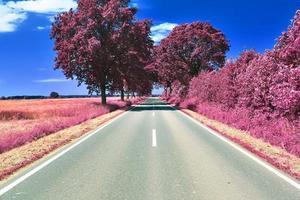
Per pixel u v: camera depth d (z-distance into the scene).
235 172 9.05
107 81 50.06
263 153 11.49
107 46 46.84
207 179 8.34
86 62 46.44
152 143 14.14
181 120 25.89
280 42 16.16
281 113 16.25
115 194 7.17
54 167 9.74
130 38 47.75
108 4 47.56
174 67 61.75
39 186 7.81
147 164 10.05
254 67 20.72
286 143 12.72
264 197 6.93
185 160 10.62
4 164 10.11
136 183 8.00
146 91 76.94
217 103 30.66
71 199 6.87
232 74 25.91
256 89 19.03
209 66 59.66
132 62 48.44
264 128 16.00
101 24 46.38
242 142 13.87
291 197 6.92
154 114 33.25
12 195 7.16
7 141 13.77
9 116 30.67
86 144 14.05
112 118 28.50
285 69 14.35
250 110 20.33
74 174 8.91
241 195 7.06
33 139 16.19
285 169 9.27
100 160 10.68
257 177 8.53
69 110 34.16
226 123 22.08
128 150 12.47
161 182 8.08
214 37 58.78
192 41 59.88
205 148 12.86
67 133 17.70
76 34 45.69
